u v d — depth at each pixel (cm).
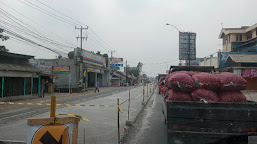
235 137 419
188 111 423
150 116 1005
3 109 1216
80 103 1463
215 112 417
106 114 996
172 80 472
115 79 6284
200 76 483
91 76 4631
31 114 1020
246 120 409
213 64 3122
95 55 4206
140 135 653
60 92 3008
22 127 719
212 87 464
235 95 455
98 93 2736
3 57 1673
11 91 1728
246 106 411
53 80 2878
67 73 3175
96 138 590
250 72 2380
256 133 405
